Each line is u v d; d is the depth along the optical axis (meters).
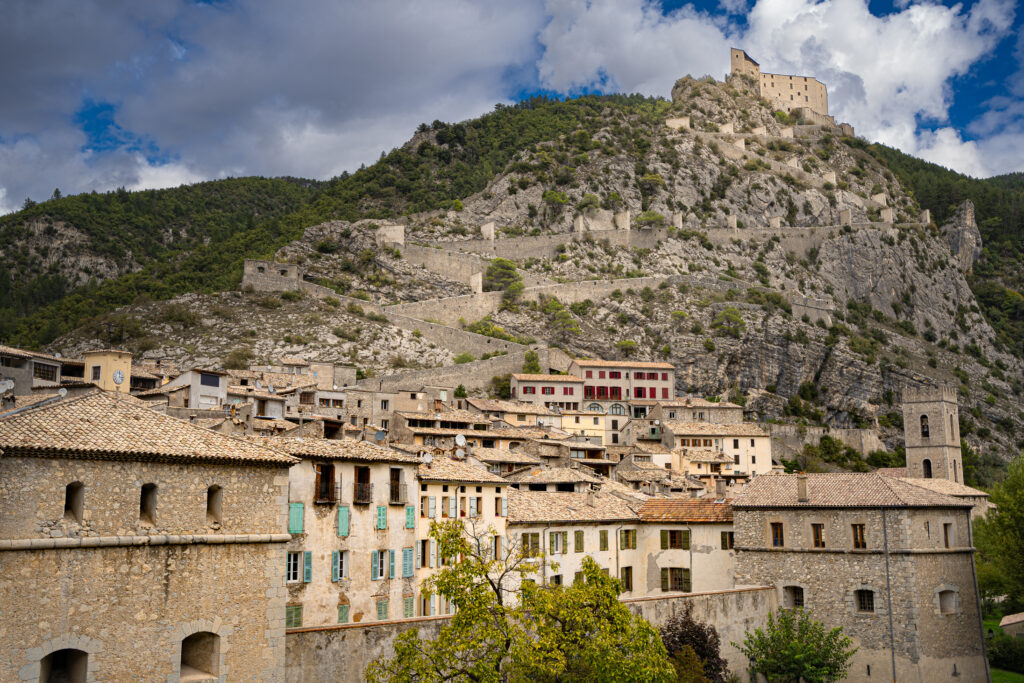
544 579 63.06
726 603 67.12
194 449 41.34
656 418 169.12
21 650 34.72
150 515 39.84
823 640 65.44
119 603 37.75
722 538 76.56
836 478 74.06
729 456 145.25
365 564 59.94
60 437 37.53
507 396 181.88
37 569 35.59
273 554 43.47
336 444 61.72
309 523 56.50
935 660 67.06
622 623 51.38
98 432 39.34
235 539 41.88
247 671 41.53
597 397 184.50
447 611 66.81
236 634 41.41
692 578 77.19
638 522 80.31
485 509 71.38
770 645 65.56
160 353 179.88
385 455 62.66
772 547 72.38
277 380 141.75
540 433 133.88
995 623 98.06
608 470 120.00
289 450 56.50
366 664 45.72
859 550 69.06
